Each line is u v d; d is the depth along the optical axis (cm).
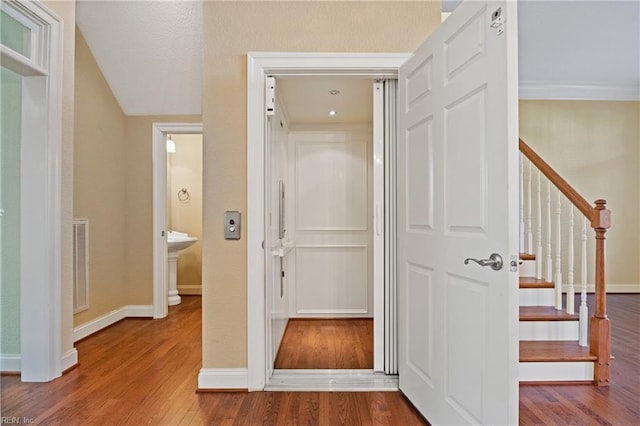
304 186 383
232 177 222
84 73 330
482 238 147
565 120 492
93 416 189
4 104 242
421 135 195
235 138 222
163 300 394
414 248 202
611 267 495
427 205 188
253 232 219
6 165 242
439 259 177
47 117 235
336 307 382
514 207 132
